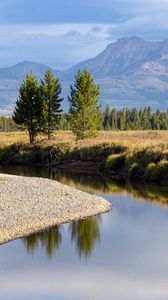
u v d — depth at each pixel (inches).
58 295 758.5
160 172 1796.3
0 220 1126.4
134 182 1849.2
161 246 1004.6
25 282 813.2
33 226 1123.3
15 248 982.4
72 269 873.5
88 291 774.5
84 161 2379.4
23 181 1694.1
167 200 1489.9
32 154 2706.7
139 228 1149.7
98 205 1384.1
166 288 786.2
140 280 821.9
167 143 2014.0
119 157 2100.1
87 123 2790.4
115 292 768.9
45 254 955.3
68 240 1048.8
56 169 2401.6
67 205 1348.4
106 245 1017.5
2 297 749.3
